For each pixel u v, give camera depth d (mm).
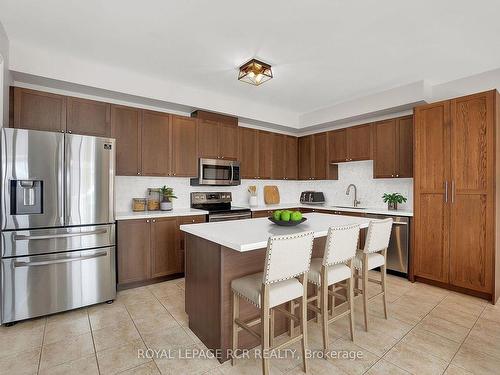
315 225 2381
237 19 2256
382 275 2473
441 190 3162
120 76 3260
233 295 1873
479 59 2941
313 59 2947
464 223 2994
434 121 3223
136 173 3451
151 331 2262
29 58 2725
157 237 3395
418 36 2500
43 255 2473
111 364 1843
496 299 2846
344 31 2422
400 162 3797
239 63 3062
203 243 2086
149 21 2293
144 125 3520
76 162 2613
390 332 2246
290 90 3918
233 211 4094
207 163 4035
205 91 3971
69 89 3158
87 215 2676
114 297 2842
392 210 3904
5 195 2305
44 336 2182
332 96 4156
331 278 2010
